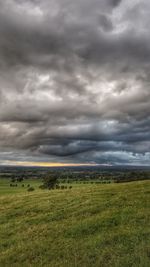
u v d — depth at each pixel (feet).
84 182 635.66
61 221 69.31
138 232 53.47
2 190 430.61
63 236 57.72
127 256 43.68
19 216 81.56
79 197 96.53
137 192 92.48
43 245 53.88
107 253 46.06
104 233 55.83
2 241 60.03
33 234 61.87
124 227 57.88
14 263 47.19
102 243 50.80
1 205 104.01
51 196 108.99
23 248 53.72
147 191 92.22
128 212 68.33
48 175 406.41
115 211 70.54
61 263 44.78
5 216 83.15
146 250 44.86
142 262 40.57
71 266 42.98
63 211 78.84
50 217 74.23
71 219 69.46
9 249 54.34
